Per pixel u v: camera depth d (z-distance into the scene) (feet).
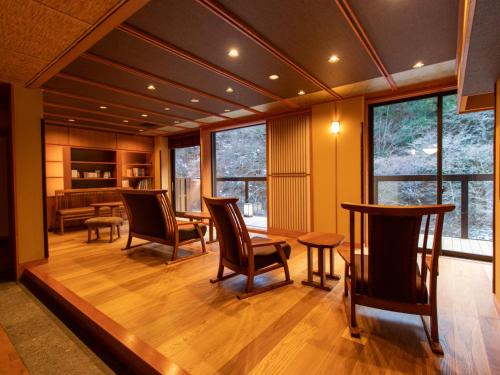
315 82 11.49
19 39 6.84
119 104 14.66
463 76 6.91
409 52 8.90
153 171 25.09
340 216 13.99
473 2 4.05
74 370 5.50
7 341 6.49
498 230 7.58
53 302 8.53
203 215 14.48
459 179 11.95
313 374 4.89
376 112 13.85
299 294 8.19
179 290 8.50
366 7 6.54
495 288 7.84
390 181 13.53
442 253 12.05
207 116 17.75
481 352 5.44
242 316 6.91
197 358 5.32
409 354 5.41
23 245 10.55
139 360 5.38
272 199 17.33
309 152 15.60
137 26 7.30
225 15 6.81
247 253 8.25
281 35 7.84
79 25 6.32
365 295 6.04
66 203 19.70
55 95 12.93
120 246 13.97
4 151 11.70
